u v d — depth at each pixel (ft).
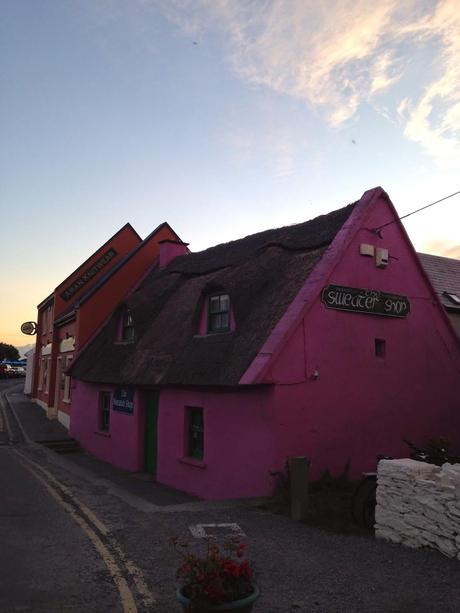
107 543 22.35
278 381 32.65
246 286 38.81
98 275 79.51
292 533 24.32
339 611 15.92
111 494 34.32
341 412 35.58
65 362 74.38
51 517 26.71
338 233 38.60
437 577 18.51
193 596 12.64
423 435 40.24
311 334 34.81
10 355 293.02
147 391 49.01
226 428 35.96
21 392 129.80
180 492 39.86
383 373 38.58
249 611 12.91
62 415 74.08
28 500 30.55
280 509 28.53
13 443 60.80
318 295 35.45
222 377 34.81
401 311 40.47
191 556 13.55
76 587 17.44
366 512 25.39
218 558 13.55
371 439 36.94
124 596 16.70
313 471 33.45
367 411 37.06
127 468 49.44
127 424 50.65
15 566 19.33
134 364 48.19
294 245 41.24
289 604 16.37
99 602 16.25
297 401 33.40
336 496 29.81
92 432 58.29
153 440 47.29
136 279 69.10
